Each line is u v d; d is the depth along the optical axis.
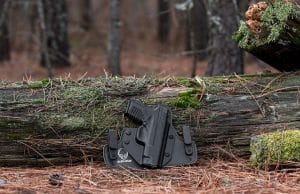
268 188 4.95
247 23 5.82
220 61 9.45
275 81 5.96
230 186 5.00
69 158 5.63
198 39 13.63
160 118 5.60
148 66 18.75
